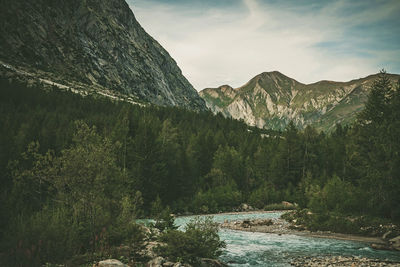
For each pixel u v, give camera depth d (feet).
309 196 188.85
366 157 154.92
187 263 56.49
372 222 113.91
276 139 440.04
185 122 502.79
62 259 53.21
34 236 53.47
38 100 426.51
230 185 255.50
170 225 88.38
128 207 71.31
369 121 168.25
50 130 236.84
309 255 76.13
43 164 64.54
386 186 124.16
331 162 306.76
